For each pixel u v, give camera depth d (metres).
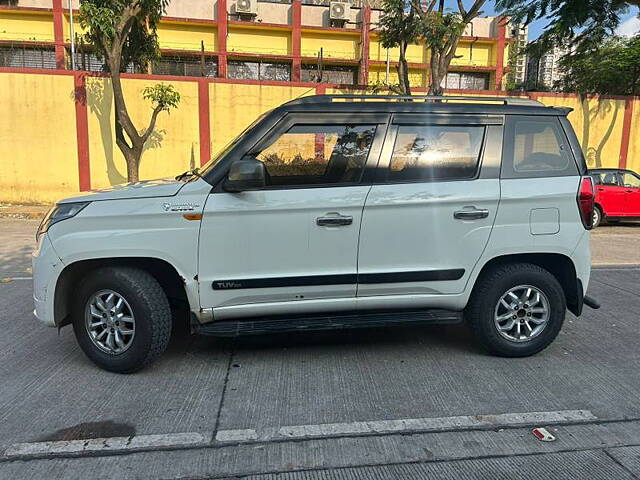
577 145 4.31
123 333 3.95
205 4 30.77
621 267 8.26
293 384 3.88
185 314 5.33
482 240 4.14
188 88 15.38
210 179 3.90
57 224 3.86
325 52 32.66
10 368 4.14
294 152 4.00
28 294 6.33
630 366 4.27
